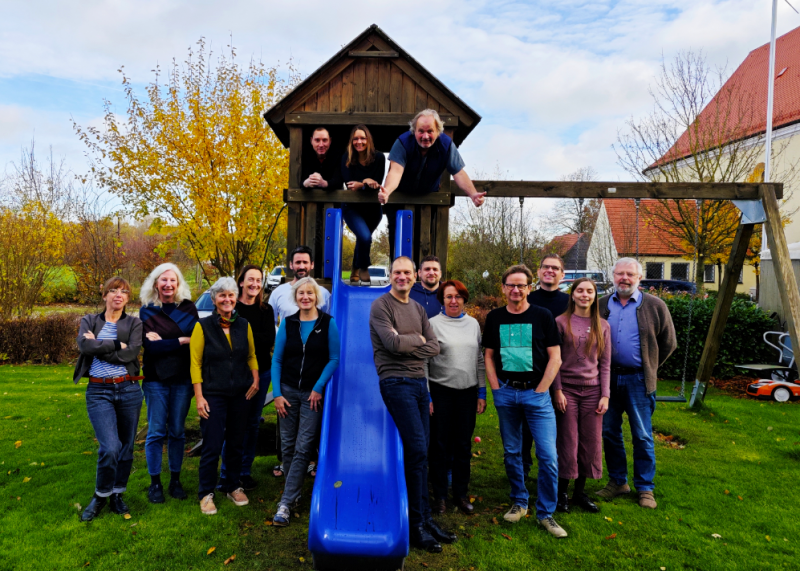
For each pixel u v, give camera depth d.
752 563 3.24
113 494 3.78
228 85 9.46
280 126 5.44
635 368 4.14
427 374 3.89
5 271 11.69
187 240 9.52
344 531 2.88
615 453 4.29
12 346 10.79
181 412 4.02
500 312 3.80
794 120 17.22
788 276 5.86
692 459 5.14
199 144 8.70
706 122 13.38
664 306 4.18
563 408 3.81
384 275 16.11
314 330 3.75
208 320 3.86
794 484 4.50
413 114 5.21
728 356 9.06
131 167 8.87
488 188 5.71
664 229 13.82
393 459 3.31
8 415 6.46
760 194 6.02
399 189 4.94
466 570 3.14
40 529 3.54
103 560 3.17
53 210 12.70
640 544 3.47
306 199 5.06
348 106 5.24
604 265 14.66
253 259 9.52
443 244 5.06
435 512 3.90
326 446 3.31
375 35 5.21
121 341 3.65
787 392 7.45
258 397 4.34
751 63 24.17
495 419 6.57
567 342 3.88
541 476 3.66
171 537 3.44
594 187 5.80
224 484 4.04
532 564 3.21
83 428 5.95
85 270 12.35
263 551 3.32
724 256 14.03
